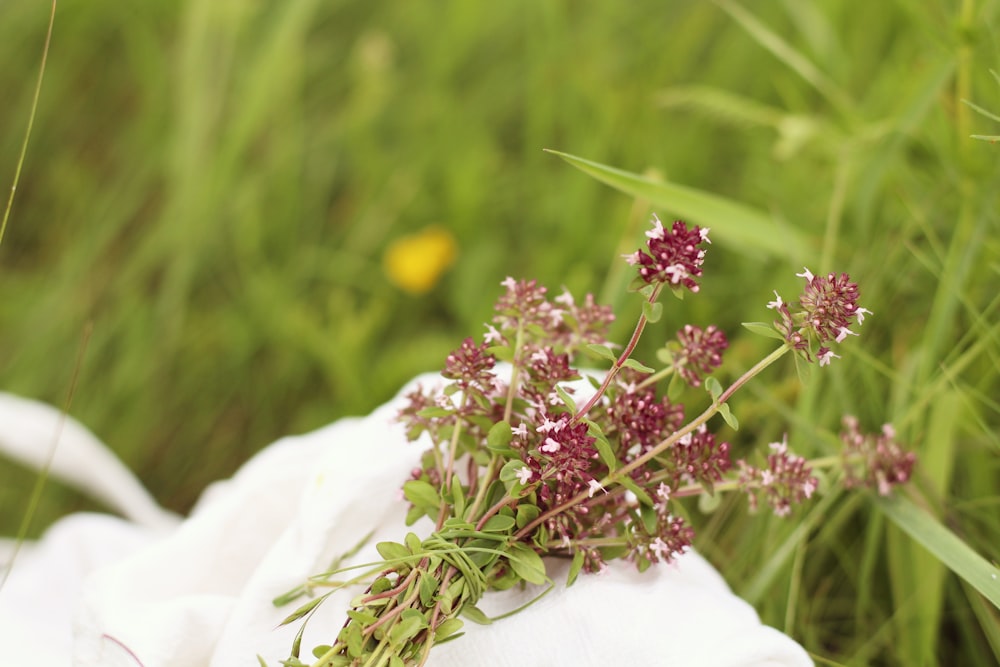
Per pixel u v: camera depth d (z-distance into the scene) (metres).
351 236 0.92
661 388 0.68
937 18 0.65
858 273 0.62
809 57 0.84
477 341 0.81
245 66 0.98
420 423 0.49
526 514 0.47
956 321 0.60
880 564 0.60
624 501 0.49
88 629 0.51
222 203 0.93
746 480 0.50
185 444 0.86
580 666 0.47
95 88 1.05
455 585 0.46
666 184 0.58
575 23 1.00
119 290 0.92
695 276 0.46
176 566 0.53
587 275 0.78
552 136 0.94
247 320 0.88
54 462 0.67
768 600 0.58
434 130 0.97
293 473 0.54
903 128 0.61
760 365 0.47
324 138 0.98
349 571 0.50
